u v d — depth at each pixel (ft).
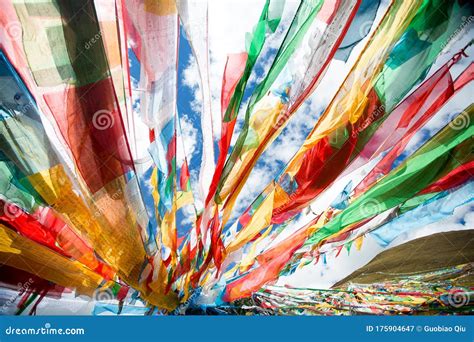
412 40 12.87
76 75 11.80
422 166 14.21
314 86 13.25
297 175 14.39
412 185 14.38
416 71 12.94
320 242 15.20
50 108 11.90
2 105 11.59
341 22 12.79
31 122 11.94
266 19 12.74
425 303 13.32
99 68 11.87
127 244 13.30
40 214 12.69
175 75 12.62
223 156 13.24
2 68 11.40
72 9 11.41
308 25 12.91
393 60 13.06
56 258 13.07
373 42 13.16
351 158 13.83
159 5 12.00
